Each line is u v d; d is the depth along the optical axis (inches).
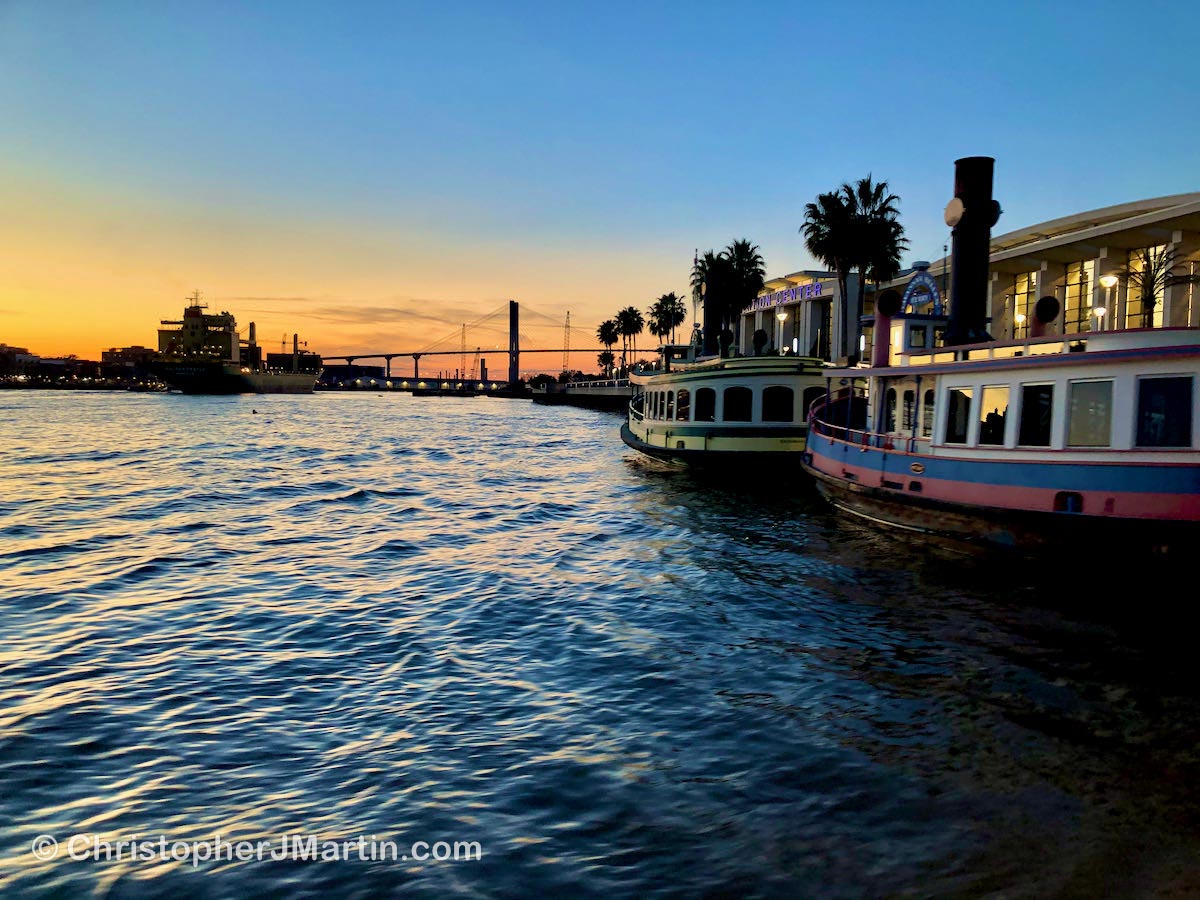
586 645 439.8
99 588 572.4
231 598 544.1
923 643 432.5
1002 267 2001.7
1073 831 245.3
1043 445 560.1
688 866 230.5
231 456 1852.9
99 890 222.5
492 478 1385.3
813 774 284.0
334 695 365.7
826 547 700.0
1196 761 289.7
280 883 225.0
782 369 1070.4
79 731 324.2
